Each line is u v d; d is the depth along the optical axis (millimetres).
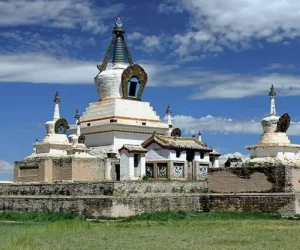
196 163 66812
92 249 33000
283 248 32312
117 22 82812
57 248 33406
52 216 54500
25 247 33219
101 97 79750
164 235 38906
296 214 50844
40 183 62375
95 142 75812
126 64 82000
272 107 68125
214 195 56125
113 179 66438
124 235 39219
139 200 53906
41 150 72938
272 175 54562
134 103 77750
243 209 54000
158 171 65125
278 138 65625
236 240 35812
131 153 62562
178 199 56344
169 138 66875
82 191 56656
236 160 80250
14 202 61188
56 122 74938
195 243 34781
